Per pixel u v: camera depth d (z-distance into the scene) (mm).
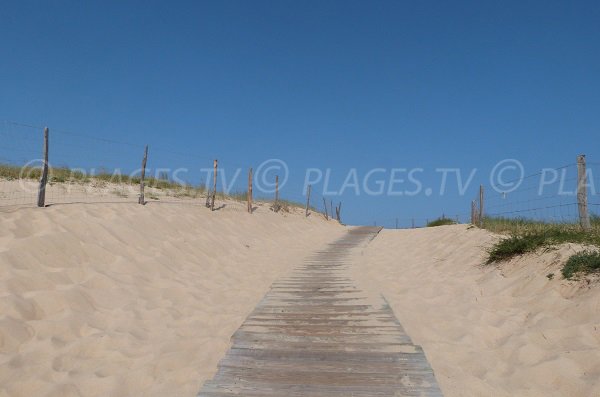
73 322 5648
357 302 7008
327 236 17641
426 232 15633
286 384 4180
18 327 5270
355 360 4691
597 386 3949
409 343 5180
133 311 6293
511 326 5723
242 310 6758
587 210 8062
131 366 4797
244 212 17141
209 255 10500
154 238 9883
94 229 8797
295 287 8133
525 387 4180
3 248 6840
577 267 6355
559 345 4914
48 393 4133
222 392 4051
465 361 4832
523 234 8945
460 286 7840
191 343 5336
